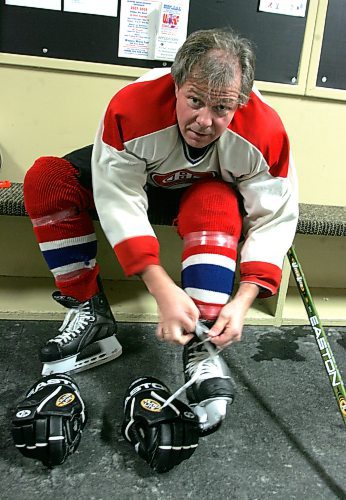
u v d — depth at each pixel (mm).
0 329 1311
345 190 1590
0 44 1347
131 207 947
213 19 1377
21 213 1235
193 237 937
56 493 824
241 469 905
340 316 1476
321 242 1617
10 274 1558
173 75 822
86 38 1362
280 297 1407
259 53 1414
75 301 1170
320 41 1417
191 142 852
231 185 1019
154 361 1224
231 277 926
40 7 1327
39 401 879
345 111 1500
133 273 911
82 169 1070
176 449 843
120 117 899
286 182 971
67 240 1098
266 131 899
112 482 855
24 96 1400
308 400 1123
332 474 910
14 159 1458
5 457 893
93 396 1079
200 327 891
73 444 899
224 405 900
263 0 1367
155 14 1354
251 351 1309
